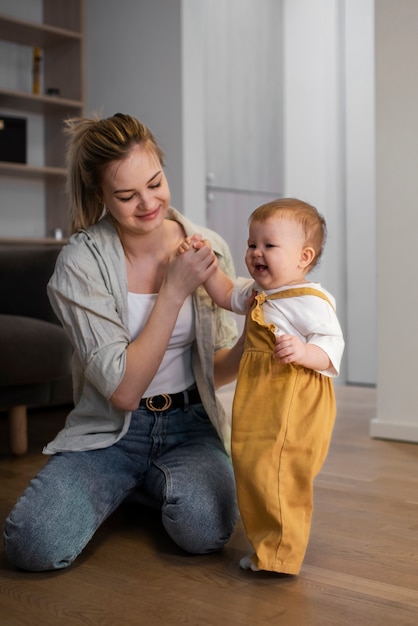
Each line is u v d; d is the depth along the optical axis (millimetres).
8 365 2434
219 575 1475
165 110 3814
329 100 4293
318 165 4359
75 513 1514
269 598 1366
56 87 4207
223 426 1741
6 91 3729
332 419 1499
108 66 4066
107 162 1525
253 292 1578
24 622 1280
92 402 1685
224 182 4137
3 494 2076
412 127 2727
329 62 4285
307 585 1426
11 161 3842
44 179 4219
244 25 4234
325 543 1665
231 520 1600
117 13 4000
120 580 1458
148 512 1891
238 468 1476
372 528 1770
